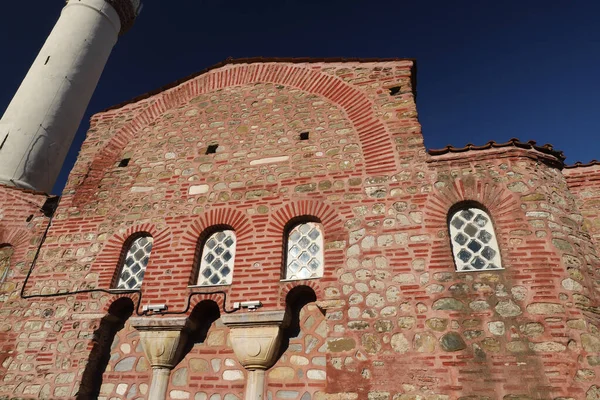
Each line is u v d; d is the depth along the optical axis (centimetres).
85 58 1644
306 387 685
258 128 995
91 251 911
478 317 650
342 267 746
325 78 1023
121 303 838
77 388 749
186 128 1060
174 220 899
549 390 579
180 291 799
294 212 830
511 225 717
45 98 1480
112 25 1819
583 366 591
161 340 759
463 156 810
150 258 858
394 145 858
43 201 1056
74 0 1777
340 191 832
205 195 917
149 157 1035
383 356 653
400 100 920
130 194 976
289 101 1019
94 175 1042
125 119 1134
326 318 711
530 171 776
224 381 725
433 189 785
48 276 902
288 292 745
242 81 1101
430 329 657
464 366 618
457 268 716
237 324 734
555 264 670
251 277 777
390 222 769
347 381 647
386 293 704
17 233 1015
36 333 834
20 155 1348
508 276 672
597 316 644
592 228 802
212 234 881
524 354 609
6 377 796
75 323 822
